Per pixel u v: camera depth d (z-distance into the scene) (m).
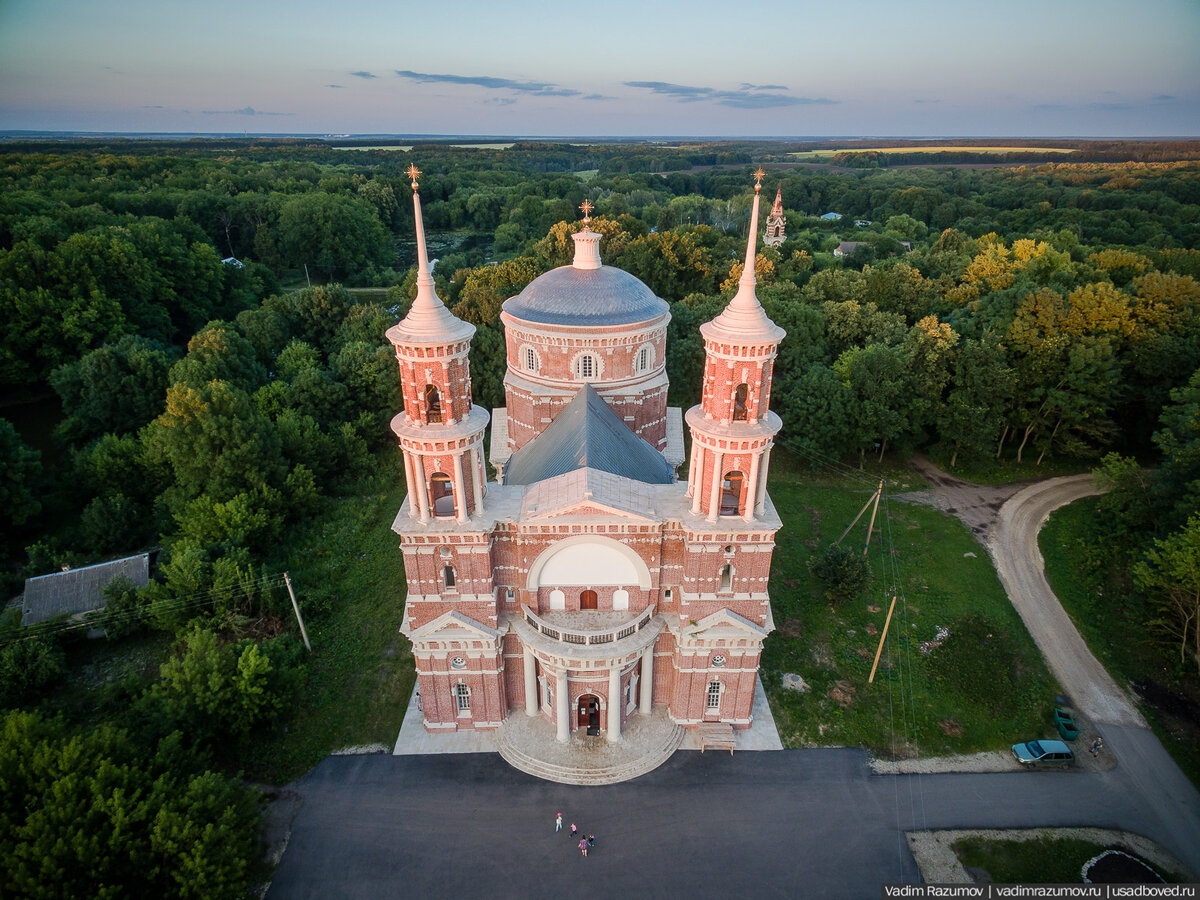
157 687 42.16
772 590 57.06
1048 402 73.31
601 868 36.34
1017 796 40.59
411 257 173.75
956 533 65.56
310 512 65.88
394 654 49.91
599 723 43.62
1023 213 154.12
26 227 90.56
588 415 44.31
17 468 60.28
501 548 39.56
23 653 45.81
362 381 80.62
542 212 178.25
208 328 85.75
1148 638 51.62
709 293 111.06
